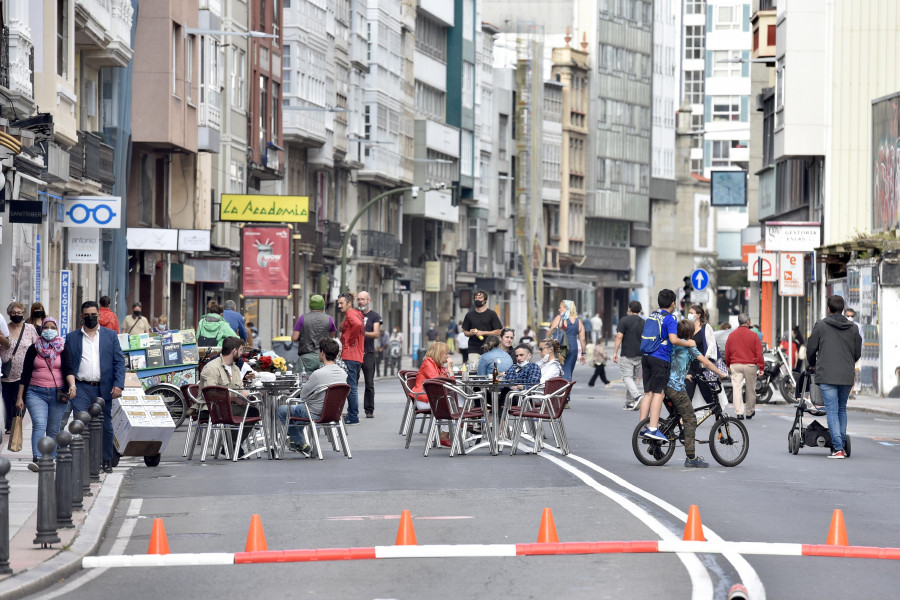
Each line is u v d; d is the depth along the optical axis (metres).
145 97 114.25
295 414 55.50
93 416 46.19
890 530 36.09
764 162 162.25
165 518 39.38
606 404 91.50
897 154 111.75
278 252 132.75
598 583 28.52
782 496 42.81
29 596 28.23
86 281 99.06
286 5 167.75
